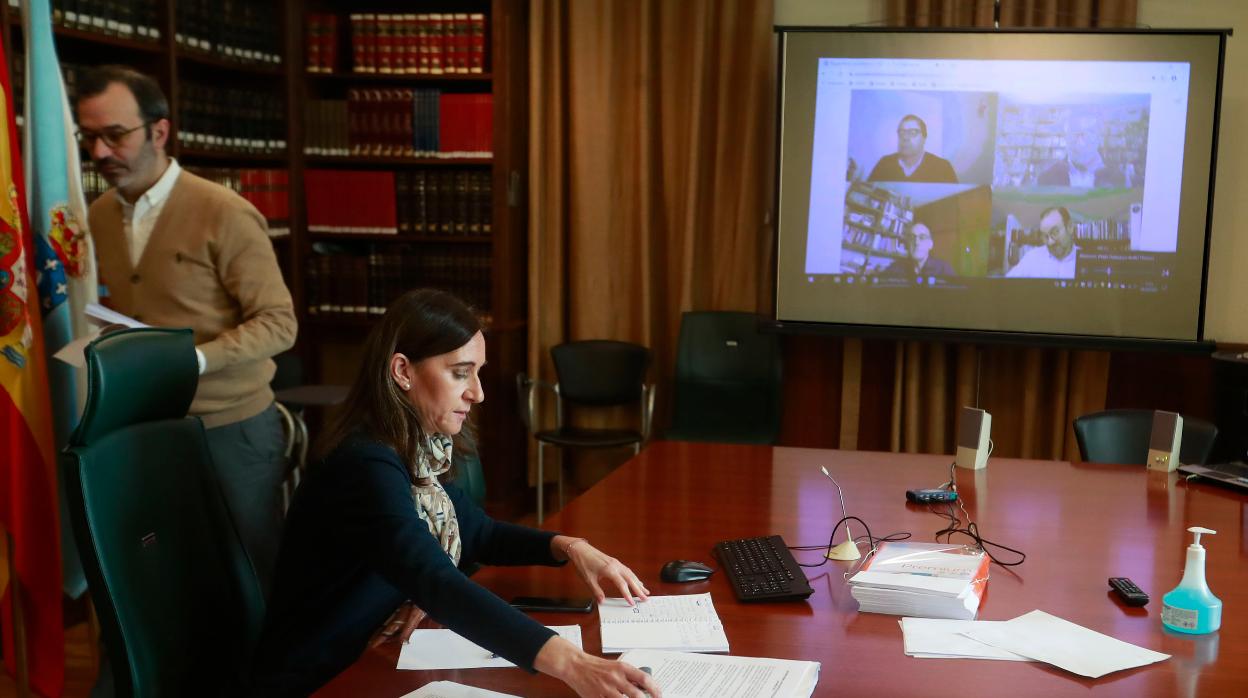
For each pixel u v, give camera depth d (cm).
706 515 243
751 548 212
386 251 476
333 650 169
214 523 185
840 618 180
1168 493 268
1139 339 431
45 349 277
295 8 458
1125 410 327
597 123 475
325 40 464
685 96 472
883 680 154
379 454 163
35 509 267
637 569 204
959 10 446
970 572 188
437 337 167
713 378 466
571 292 490
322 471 166
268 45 445
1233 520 243
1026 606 186
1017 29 432
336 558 166
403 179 466
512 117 467
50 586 271
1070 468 295
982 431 291
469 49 454
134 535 164
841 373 481
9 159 261
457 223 465
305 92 468
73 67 343
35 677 274
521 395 461
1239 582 200
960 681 154
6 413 260
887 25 455
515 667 158
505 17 452
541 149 477
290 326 277
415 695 146
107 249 280
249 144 436
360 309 475
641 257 482
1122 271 437
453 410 170
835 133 451
